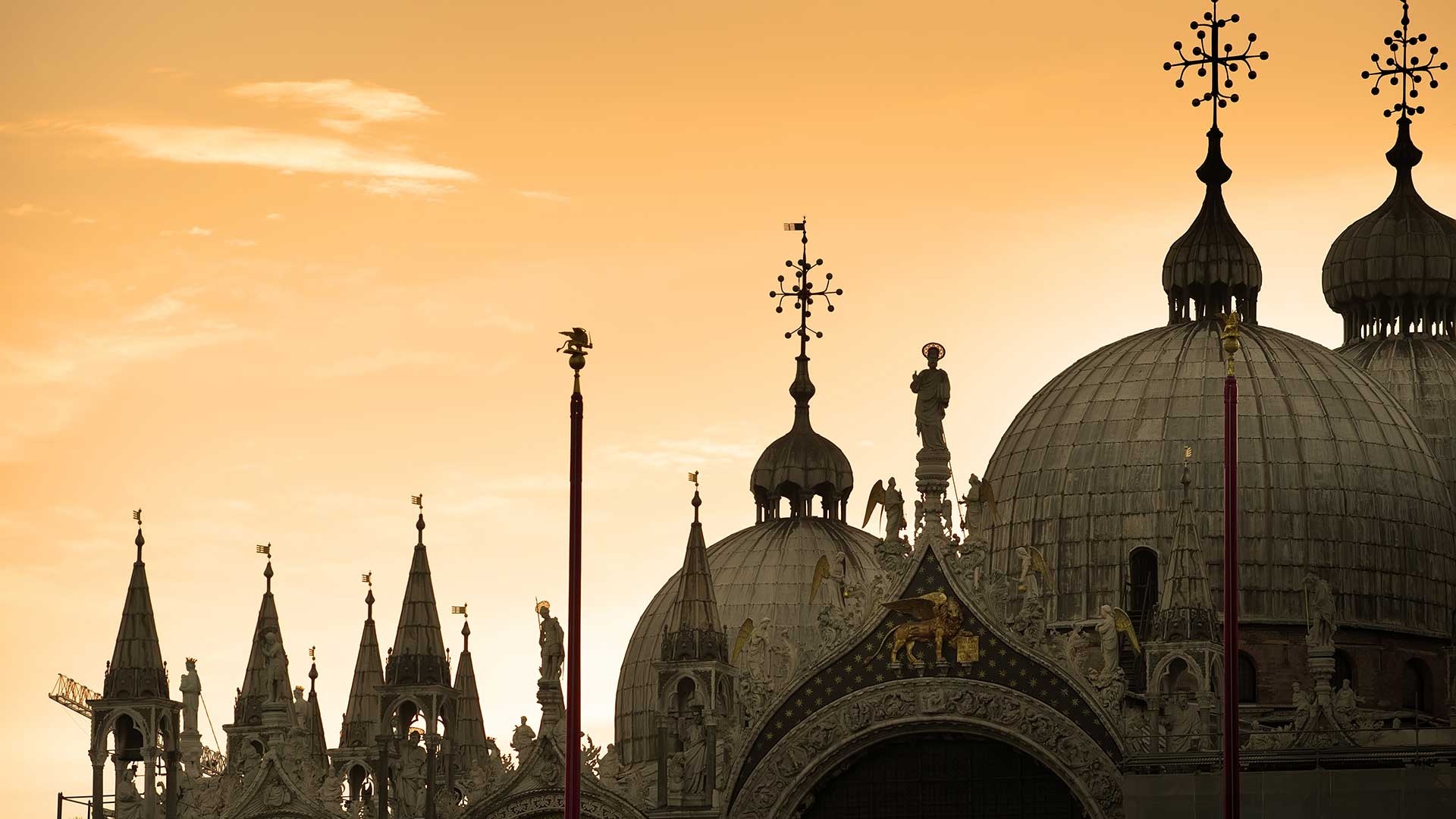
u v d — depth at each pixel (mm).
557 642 153500
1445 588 162750
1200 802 138125
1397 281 180250
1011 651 142875
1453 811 137375
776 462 190125
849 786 145625
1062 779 141750
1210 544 159750
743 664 157375
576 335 129500
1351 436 162375
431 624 157125
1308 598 153250
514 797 150625
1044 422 167500
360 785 174000
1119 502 162000
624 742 179125
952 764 144625
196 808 156125
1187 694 146250
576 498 127625
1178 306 172750
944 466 145875
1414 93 183625
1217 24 175375
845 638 144625
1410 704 161000
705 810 146750
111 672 152125
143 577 153750
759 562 180500
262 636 165000
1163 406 164000
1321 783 138125
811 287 195250
